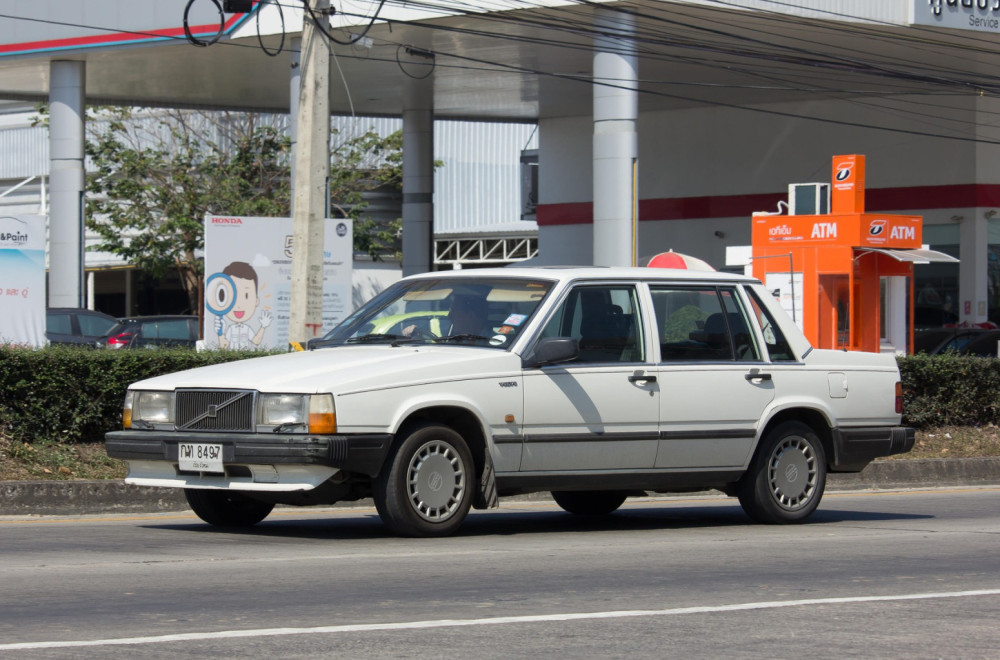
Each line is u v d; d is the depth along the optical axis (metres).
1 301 29.47
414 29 46.97
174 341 44.91
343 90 63.00
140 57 52.41
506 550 14.77
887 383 18.69
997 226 61.28
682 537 16.50
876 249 36.34
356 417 14.30
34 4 50.53
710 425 16.78
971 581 13.18
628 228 44.38
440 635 9.93
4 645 9.37
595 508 19.81
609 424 15.99
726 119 67.94
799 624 10.65
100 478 21.42
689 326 16.95
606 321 16.31
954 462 27.80
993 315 61.19
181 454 14.84
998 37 50.09
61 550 14.49
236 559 13.71
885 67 56.50
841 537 16.72
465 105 68.38
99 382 22.83
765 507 17.66
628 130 44.62
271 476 14.42
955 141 60.84
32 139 87.31
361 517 19.14
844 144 64.25
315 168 28.03
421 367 14.86
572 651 9.46
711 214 68.50
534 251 87.12
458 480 15.30
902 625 10.70
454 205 94.25
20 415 22.28
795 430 17.86
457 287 16.66
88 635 9.76
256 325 34.78
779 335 17.80
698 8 43.72
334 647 9.43
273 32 46.66
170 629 10.02
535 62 55.00
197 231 72.06
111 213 73.75
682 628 10.40
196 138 76.25
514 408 15.35
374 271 79.44
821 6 45.69
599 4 43.28
